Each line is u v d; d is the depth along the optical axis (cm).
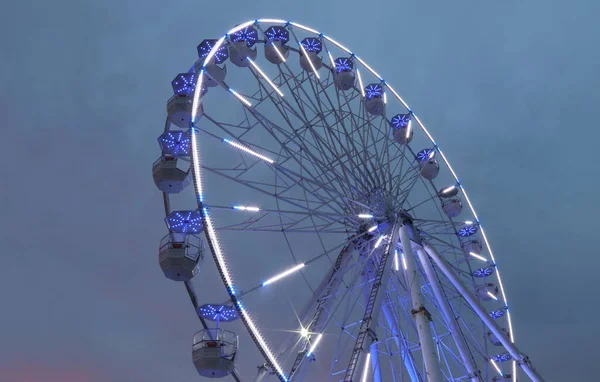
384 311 2017
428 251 2191
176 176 2105
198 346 1775
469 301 2138
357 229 2152
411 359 1820
